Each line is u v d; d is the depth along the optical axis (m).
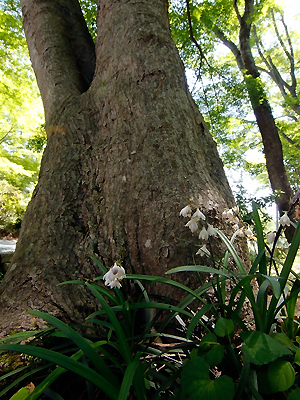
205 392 0.34
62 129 0.94
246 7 3.00
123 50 0.98
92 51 1.40
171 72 0.92
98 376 0.34
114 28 1.05
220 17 3.15
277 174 2.78
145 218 0.71
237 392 0.33
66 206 0.77
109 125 0.90
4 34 2.75
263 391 0.36
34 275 0.64
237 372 0.40
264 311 0.44
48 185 0.82
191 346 0.44
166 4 1.23
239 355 0.40
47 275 0.65
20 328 0.53
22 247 0.71
